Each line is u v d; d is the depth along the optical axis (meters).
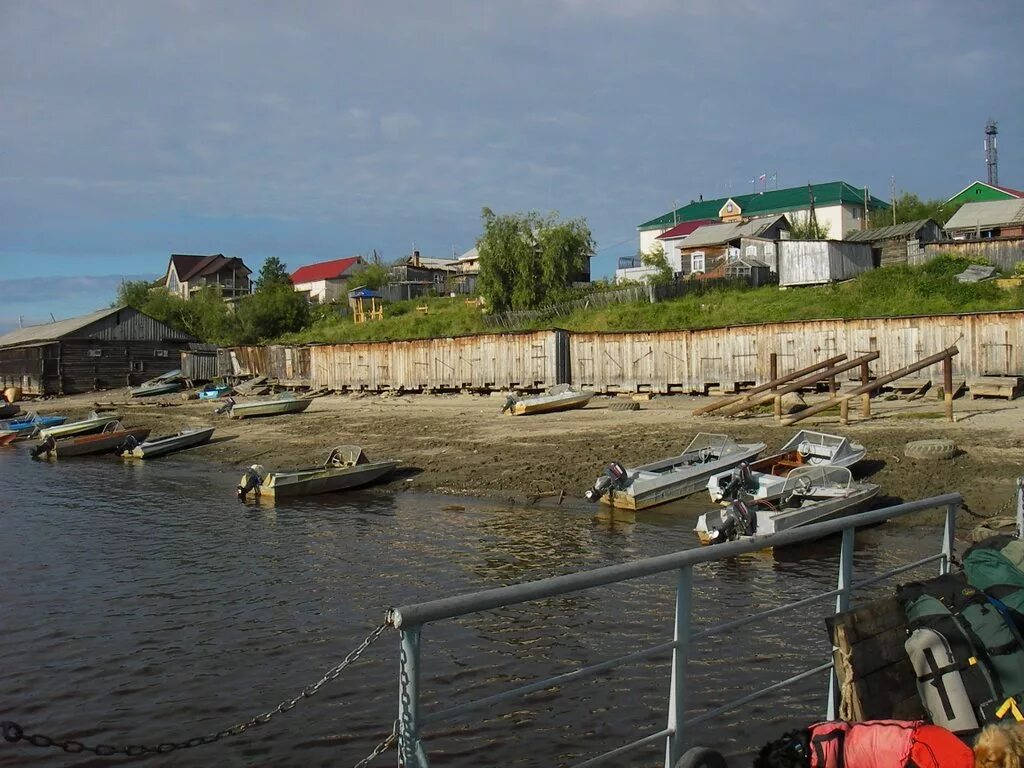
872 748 4.35
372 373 50.22
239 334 73.31
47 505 23.34
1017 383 28.58
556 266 59.22
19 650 11.70
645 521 18.81
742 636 10.98
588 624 11.76
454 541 17.28
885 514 5.67
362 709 9.59
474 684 10.02
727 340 36.03
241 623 12.58
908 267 44.56
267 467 29.19
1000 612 5.05
